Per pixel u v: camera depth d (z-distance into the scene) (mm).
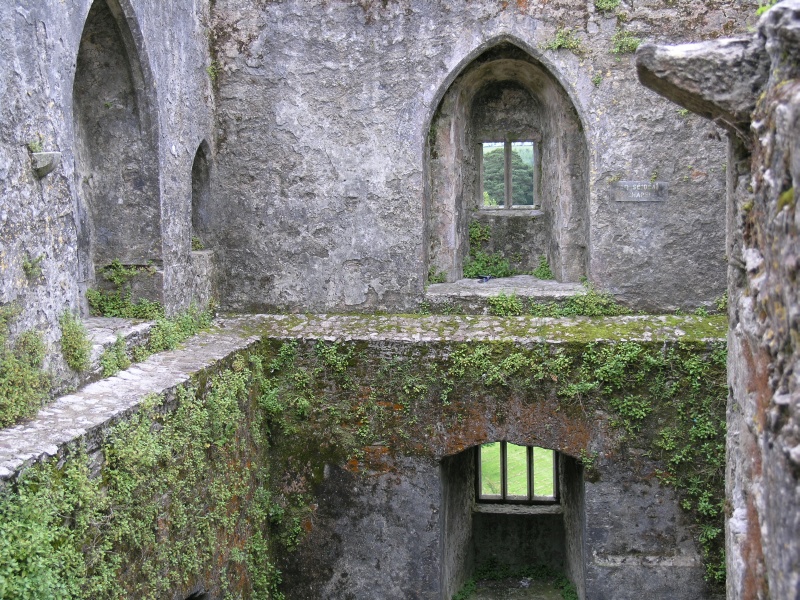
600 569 7281
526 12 7664
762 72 3668
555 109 8320
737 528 3695
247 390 6914
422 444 7367
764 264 3250
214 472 6074
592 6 7613
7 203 4438
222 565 6211
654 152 7688
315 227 8070
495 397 7270
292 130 7996
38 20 4777
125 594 4512
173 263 6922
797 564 2566
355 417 7445
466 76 8258
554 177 8516
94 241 6691
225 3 7926
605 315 7812
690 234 7723
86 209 6562
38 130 4754
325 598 7570
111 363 5531
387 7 7789
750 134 3725
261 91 7988
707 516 7148
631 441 7176
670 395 7094
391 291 8031
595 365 7141
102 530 4281
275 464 7547
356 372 7422
